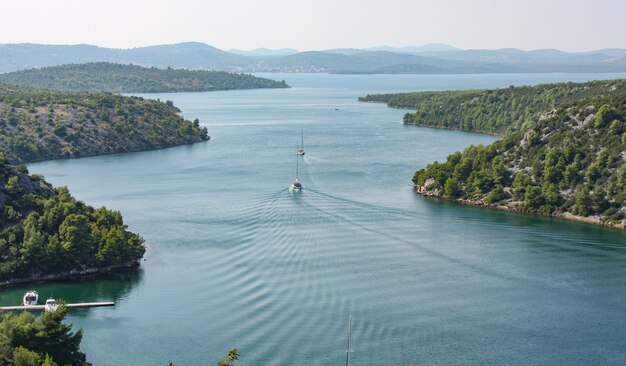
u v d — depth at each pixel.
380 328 96.88
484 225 152.75
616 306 105.50
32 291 114.31
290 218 155.12
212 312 103.00
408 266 122.19
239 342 93.19
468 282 114.62
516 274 118.62
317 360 87.81
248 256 128.12
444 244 136.25
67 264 123.94
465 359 88.75
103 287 117.25
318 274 117.69
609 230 150.88
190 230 146.38
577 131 184.62
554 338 95.06
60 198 140.00
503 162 189.25
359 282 113.88
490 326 98.19
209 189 189.25
